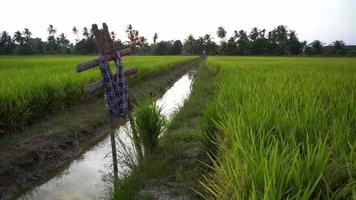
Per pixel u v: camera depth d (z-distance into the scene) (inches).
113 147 215.5
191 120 324.2
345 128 153.4
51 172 237.0
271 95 243.0
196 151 225.9
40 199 199.8
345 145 131.7
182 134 251.8
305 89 283.4
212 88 507.2
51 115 332.2
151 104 229.9
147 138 220.8
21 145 251.0
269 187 90.1
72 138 287.3
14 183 212.1
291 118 166.9
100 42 207.9
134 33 3307.1
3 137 264.1
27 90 307.6
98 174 230.8
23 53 3336.6
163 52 3863.2
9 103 267.7
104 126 341.1
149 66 744.3
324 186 103.9
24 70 590.2
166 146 229.0
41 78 398.9
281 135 146.9
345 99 229.0
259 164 109.1
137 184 177.5
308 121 167.0
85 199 194.9
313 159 111.3
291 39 3639.3
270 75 467.5
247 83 344.8
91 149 287.0
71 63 952.9
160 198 166.9
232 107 219.1
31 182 219.8
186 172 191.5
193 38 4084.6
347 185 93.6
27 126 293.7
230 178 112.8
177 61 1249.4
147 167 193.6
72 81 387.9
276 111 181.5
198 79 721.0
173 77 920.3
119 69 213.6
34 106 297.6
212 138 210.1
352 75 481.4
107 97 212.7
